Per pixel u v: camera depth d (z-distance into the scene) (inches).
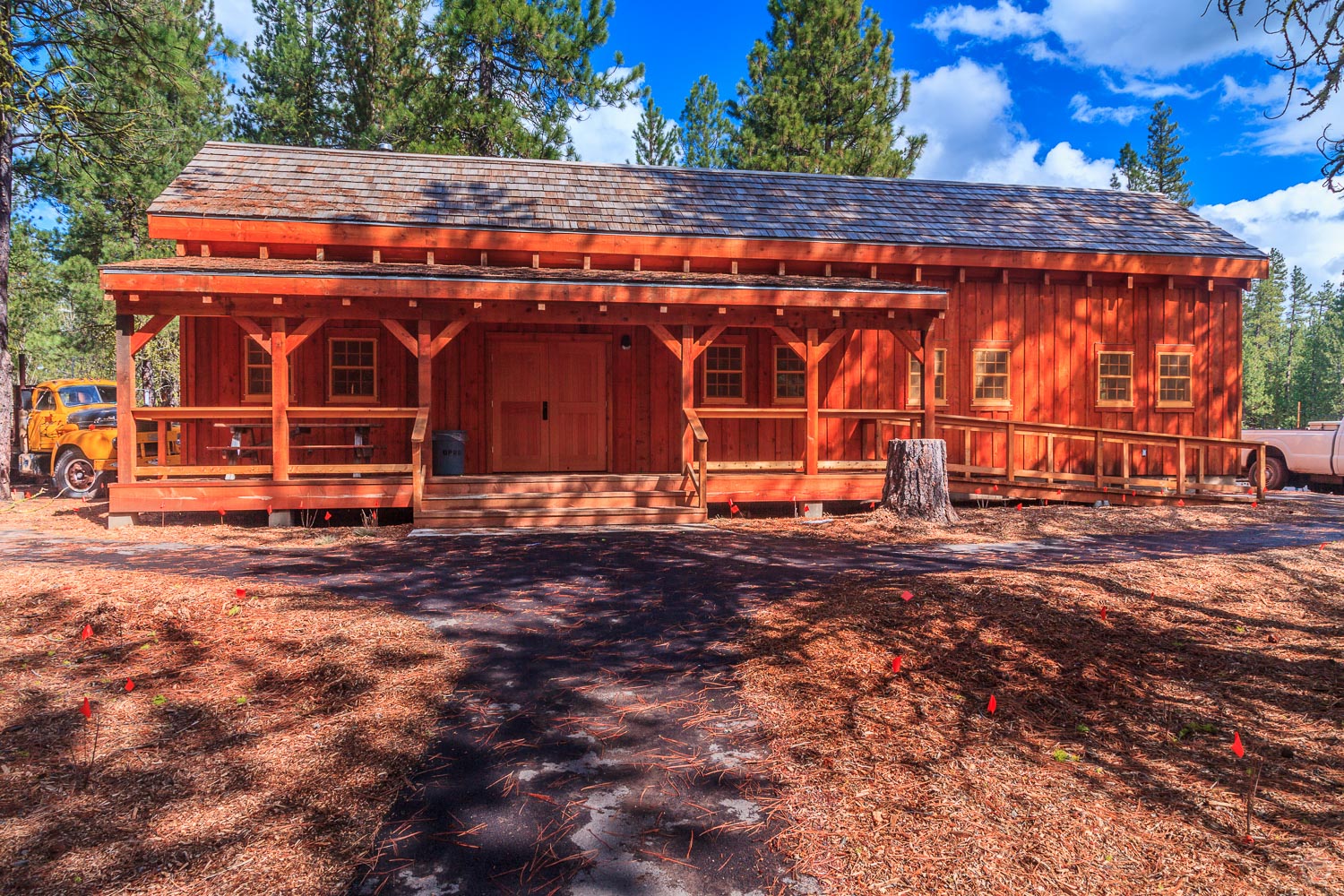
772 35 1078.4
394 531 368.5
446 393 484.7
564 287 399.9
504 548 319.9
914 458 379.9
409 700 162.4
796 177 610.9
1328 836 116.1
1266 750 145.3
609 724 152.6
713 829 117.0
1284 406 2728.8
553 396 498.3
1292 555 281.4
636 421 504.7
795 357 517.0
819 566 277.9
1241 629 204.8
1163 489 507.5
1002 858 109.9
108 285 359.6
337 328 471.5
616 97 954.1
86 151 522.3
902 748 142.8
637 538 347.3
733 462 429.7
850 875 105.9
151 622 204.8
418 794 127.0
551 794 127.0
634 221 507.5
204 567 275.4
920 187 614.9
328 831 116.3
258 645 191.2
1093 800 126.7
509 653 190.1
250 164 511.2
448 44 892.0
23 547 312.5
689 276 440.8
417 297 389.7
